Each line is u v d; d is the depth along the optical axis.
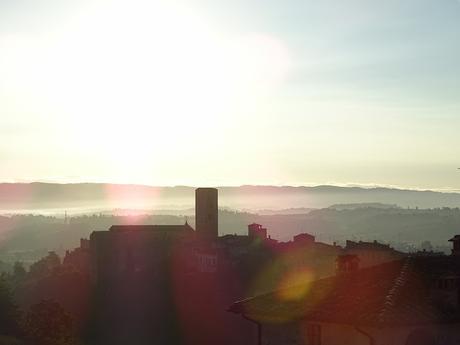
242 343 119.44
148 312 150.50
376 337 28.70
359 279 34.38
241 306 37.44
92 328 149.62
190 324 137.00
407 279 32.03
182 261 174.25
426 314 29.50
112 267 175.88
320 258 147.62
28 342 105.44
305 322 32.47
